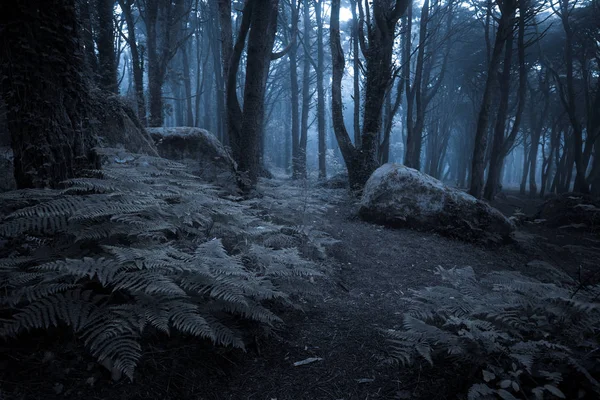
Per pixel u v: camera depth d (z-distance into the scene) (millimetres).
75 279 2408
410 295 4535
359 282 4859
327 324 3537
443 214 7645
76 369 2262
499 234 7500
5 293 2350
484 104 12438
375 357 2984
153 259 2512
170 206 3826
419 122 20000
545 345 2418
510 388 2262
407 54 18000
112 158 4945
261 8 6473
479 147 12602
